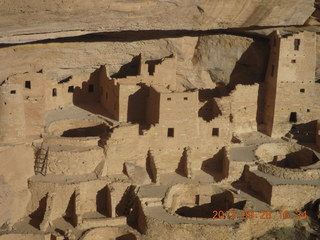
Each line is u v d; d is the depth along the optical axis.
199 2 30.23
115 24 29.94
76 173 32.78
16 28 27.81
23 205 31.97
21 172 32.06
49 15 27.64
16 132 32.22
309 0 31.80
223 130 34.72
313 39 35.66
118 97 34.94
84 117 35.72
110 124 34.88
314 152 35.50
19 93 31.94
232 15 31.86
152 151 33.94
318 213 32.62
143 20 30.28
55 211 32.25
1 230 30.80
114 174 33.38
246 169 34.16
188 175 34.12
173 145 34.28
